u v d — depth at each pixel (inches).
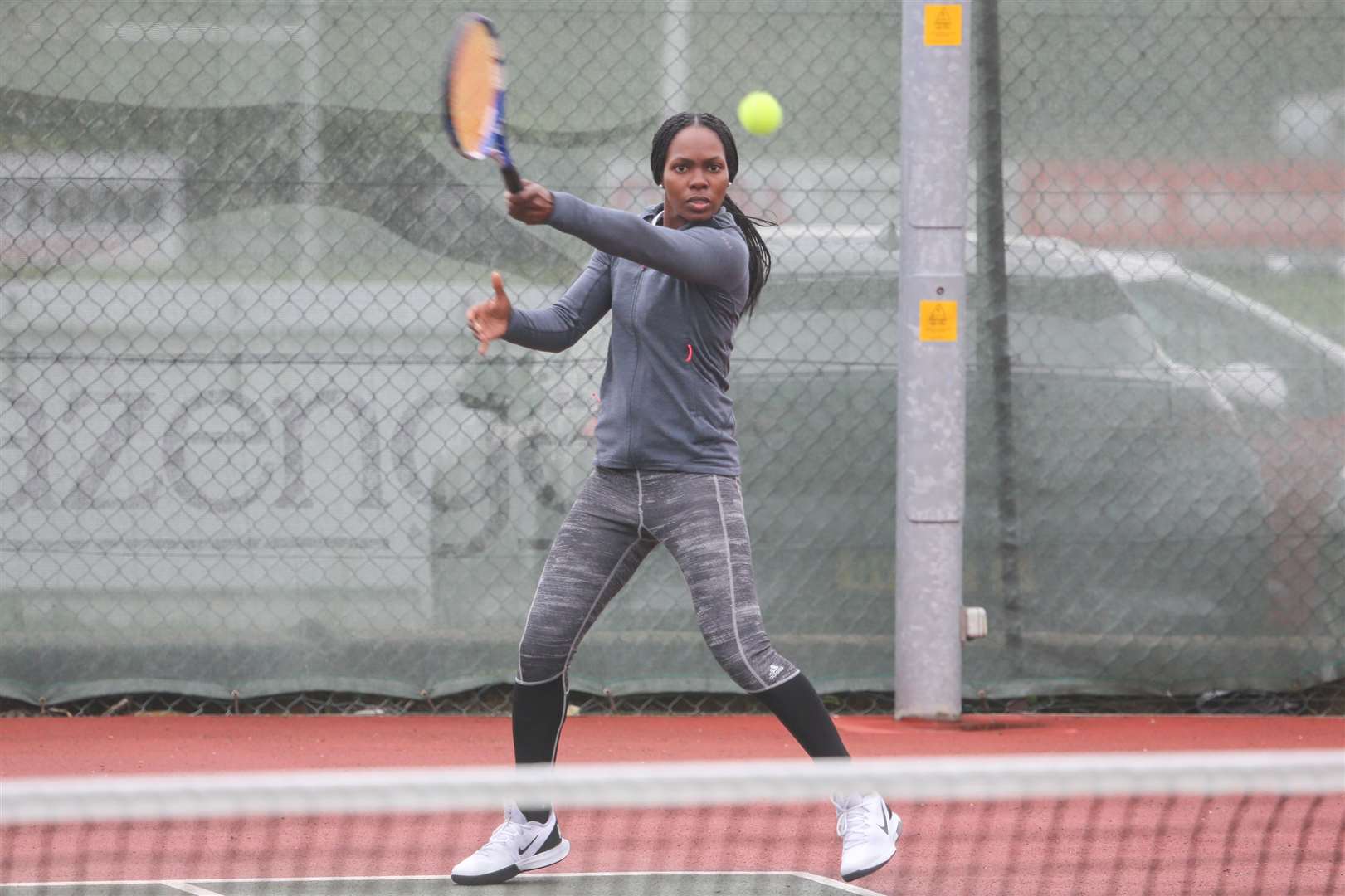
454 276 771.4
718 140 480.7
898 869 517.3
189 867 509.4
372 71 764.6
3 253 754.8
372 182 767.7
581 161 771.4
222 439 767.1
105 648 768.9
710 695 824.3
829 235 783.7
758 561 791.7
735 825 575.5
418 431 775.7
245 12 759.1
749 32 773.9
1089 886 496.1
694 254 455.5
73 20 753.0
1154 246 791.7
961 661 788.0
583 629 500.7
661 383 481.4
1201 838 556.7
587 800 348.5
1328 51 791.7
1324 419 800.9
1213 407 797.2
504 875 488.4
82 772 665.6
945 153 747.4
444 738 746.2
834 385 788.6
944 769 359.3
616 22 768.9
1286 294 797.2
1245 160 792.3
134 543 767.1
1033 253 788.0
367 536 776.3
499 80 425.4
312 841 547.2
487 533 781.3
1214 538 800.9
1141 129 788.0
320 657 778.2
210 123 761.0
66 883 485.1
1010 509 796.0
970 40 775.7
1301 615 806.5
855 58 778.2
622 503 491.8
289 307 766.5
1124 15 784.9
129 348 761.6
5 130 752.3
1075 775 360.5
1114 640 802.2
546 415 778.8
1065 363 792.9
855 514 793.6
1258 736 763.4
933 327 753.0
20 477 760.3
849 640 796.6
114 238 759.1
